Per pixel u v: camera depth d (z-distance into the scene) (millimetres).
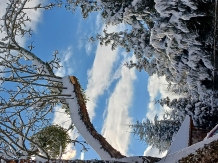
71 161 5020
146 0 9711
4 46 7805
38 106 7555
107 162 5102
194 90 10781
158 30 8891
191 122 8531
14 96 7148
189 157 4520
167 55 9719
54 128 7512
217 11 7762
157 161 5113
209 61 8906
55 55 8188
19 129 6898
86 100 8750
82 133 6395
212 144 4371
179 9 8094
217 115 10289
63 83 7082
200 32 8656
